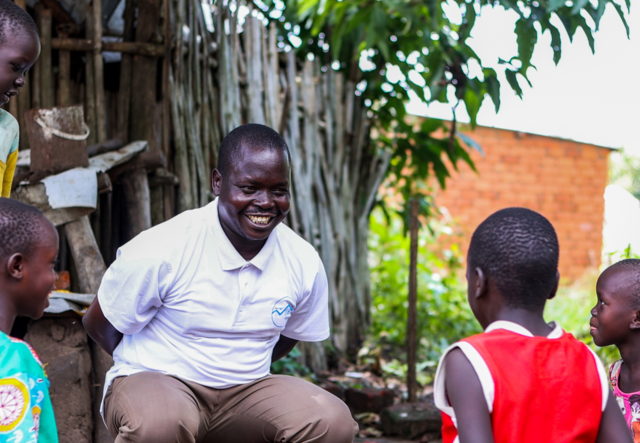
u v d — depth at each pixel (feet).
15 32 7.19
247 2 16.57
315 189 16.74
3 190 8.20
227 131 14.53
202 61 14.08
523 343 5.54
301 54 18.11
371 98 18.84
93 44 12.48
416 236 14.07
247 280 7.57
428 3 13.58
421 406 13.25
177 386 7.44
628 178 50.93
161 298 7.44
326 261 16.87
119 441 7.02
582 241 34.88
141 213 11.54
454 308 22.41
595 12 12.34
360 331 18.60
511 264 5.64
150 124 12.78
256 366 7.91
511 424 5.32
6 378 5.55
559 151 34.83
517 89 14.03
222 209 7.51
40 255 6.00
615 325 7.47
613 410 5.62
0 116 7.96
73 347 9.43
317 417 7.43
